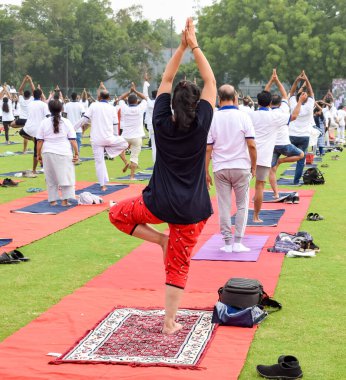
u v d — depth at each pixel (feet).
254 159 31.81
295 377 18.63
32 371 18.90
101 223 40.34
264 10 211.82
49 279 28.30
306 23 206.80
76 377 18.49
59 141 45.01
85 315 23.54
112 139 53.21
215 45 219.20
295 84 57.62
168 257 21.42
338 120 102.73
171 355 19.95
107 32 250.57
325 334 21.98
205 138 20.66
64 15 253.65
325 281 27.91
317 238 36.09
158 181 20.85
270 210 44.14
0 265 30.60
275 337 21.72
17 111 114.11
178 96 20.18
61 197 46.96
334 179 61.57
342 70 207.72
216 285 27.07
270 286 26.96
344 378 18.75
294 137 56.44
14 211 43.50
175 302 21.53
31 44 245.24
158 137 20.62
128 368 19.10
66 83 244.63
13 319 23.39
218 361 19.57
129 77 255.91
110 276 28.48
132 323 22.57
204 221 21.45
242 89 247.29
